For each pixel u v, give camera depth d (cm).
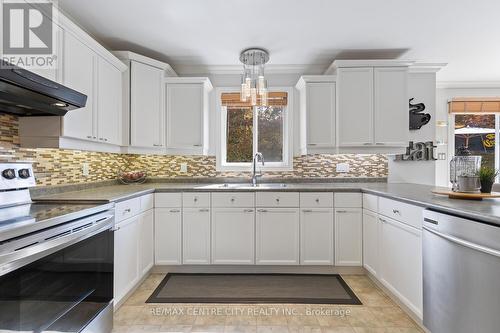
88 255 152
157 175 324
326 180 323
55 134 179
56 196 193
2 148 169
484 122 403
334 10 206
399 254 193
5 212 140
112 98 241
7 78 121
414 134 322
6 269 102
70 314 137
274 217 257
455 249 136
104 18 216
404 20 221
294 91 328
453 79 376
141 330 174
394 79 284
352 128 285
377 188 250
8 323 105
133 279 215
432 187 260
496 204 149
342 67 285
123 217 199
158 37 249
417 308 172
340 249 255
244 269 265
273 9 205
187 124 294
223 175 325
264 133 339
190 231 258
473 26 230
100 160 274
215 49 273
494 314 115
